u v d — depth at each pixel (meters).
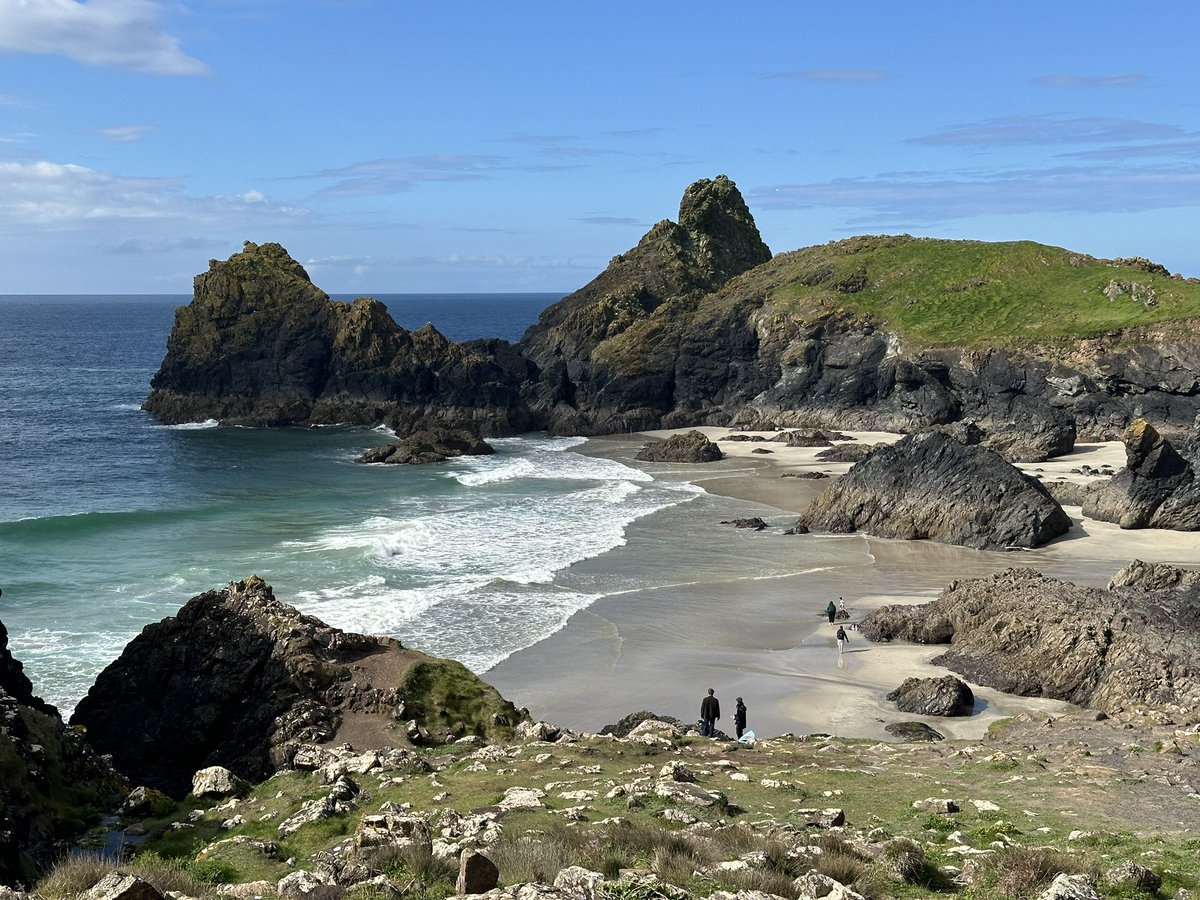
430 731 31.16
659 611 49.78
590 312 155.38
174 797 29.48
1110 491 72.25
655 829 16.81
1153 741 27.81
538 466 100.38
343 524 69.50
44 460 97.12
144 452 103.56
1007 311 130.38
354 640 35.22
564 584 54.31
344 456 104.31
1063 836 18.34
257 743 31.75
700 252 177.50
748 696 38.66
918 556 62.72
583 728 35.47
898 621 46.34
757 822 18.59
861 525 70.06
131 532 65.81
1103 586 53.16
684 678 40.78
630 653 43.69
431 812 19.92
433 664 34.53
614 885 13.16
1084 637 39.41
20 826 19.28
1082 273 137.75
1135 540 65.62
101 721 34.22
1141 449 69.94
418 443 104.00
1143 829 19.02
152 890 13.45
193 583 53.16
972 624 44.44
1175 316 112.94
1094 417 113.31
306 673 32.62
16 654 41.66
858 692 39.09
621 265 175.62
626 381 137.38
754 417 134.00
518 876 14.10
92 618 46.91
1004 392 118.75
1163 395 110.19
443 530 67.88
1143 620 39.75
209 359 129.75
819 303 138.12
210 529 67.31
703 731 33.06
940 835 18.16
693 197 183.12
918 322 131.88
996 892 14.45
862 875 14.61
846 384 130.62
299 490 83.88
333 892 14.10
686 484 88.81
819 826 18.39
